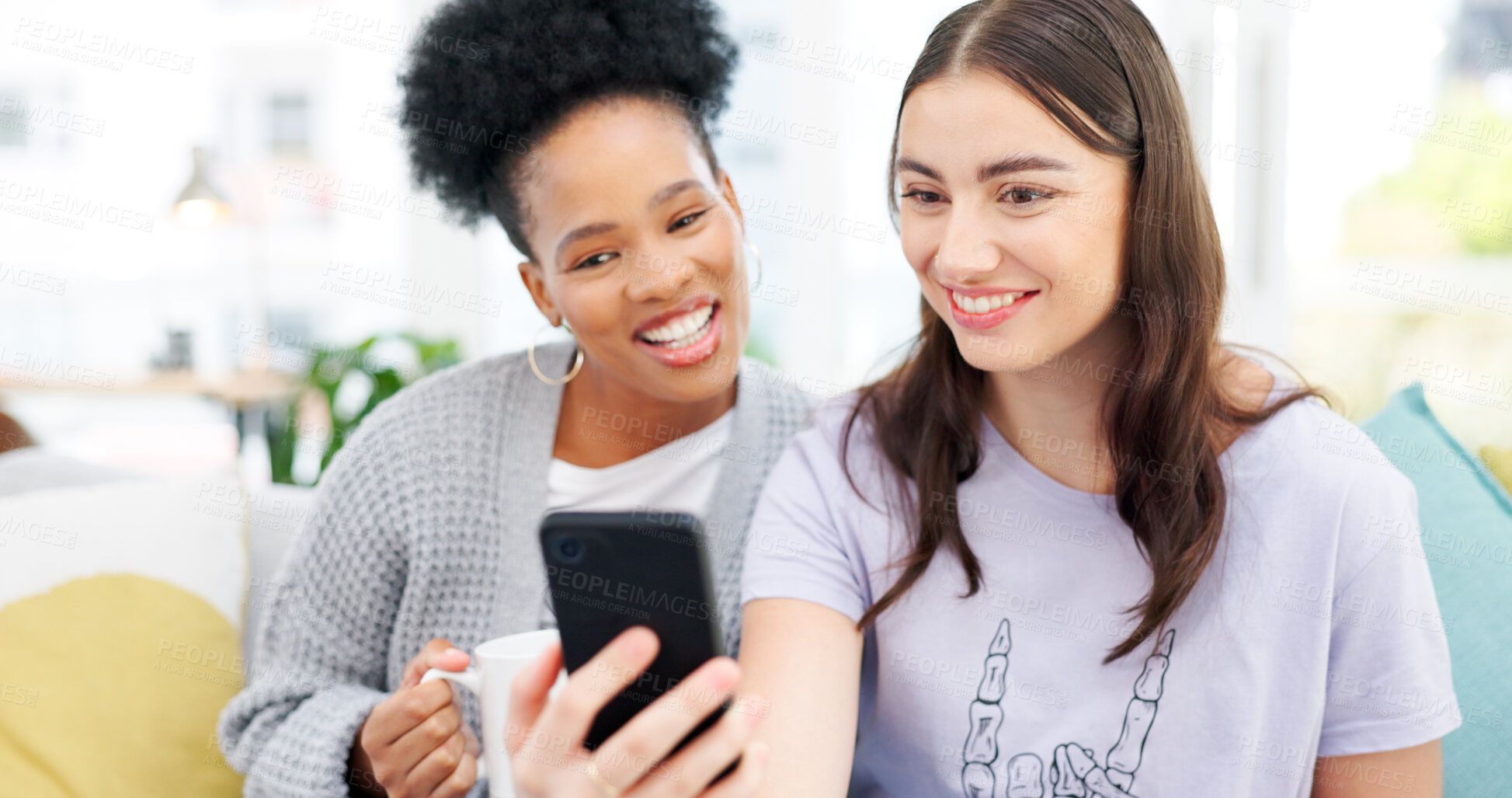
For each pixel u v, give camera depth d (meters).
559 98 0.94
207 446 2.90
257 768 0.89
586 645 0.64
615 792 0.58
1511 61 1.98
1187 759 0.82
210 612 1.08
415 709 0.81
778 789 0.76
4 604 0.97
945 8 2.49
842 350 2.61
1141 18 0.77
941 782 0.87
